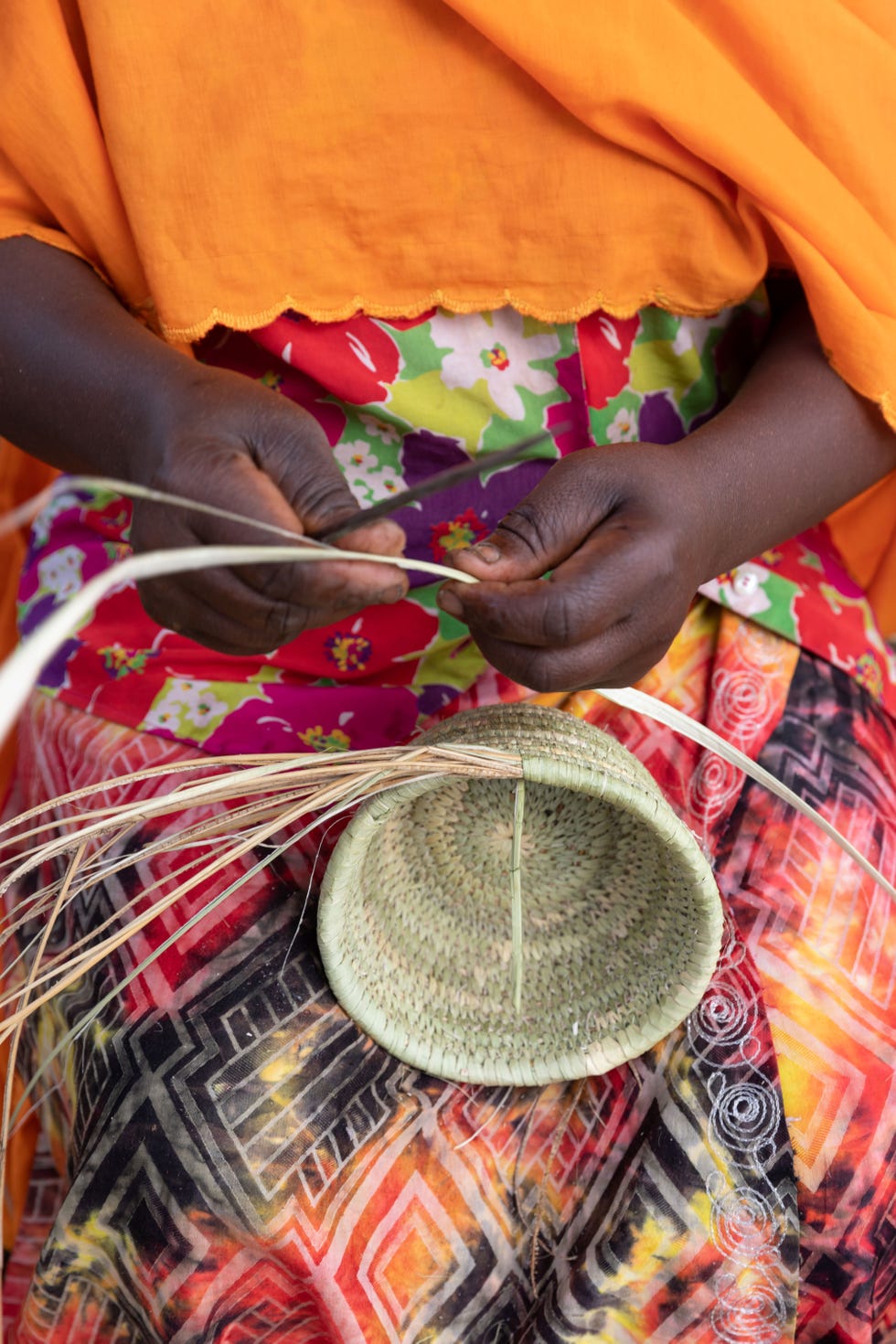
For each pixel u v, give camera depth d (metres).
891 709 1.27
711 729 1.16
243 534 0.74
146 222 0.97
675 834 0.89
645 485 0.86
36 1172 1.35
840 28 1.01
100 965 1.01
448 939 1.06
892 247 1.04
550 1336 1.03
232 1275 0.97
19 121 0.96
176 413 0.81
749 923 1.06
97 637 1.14
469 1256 1.04
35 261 0.99
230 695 1.11
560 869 1.04
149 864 1.03
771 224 1.01
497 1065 1.03
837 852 1.10
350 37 0.93
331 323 1.03
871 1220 1.03
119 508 1.18
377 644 1.12
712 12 1.00
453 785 1.00
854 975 1.05
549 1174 1.07
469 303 1.02
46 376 0.93
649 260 1.02
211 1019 0.97
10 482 1.43
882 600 1.35
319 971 1.01
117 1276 1.01
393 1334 1.01
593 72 0.92
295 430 0.79
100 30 0.92
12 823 0.88
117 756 1.10
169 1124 0.94
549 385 1.09
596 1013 1.03
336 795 0.88
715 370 1.15
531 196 0.98
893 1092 1.02
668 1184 1.00
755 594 1.19
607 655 0.83
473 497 1.11
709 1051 1.01
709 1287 1.00
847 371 1.02
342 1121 0.99
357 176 0.97
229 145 0.95
